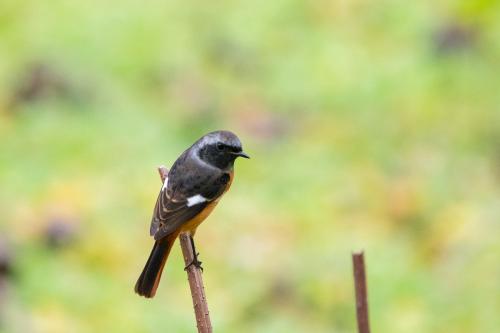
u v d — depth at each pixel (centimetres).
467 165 1480
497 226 1271
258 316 1213
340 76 1705
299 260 1287
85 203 1369
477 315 1146
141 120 1555
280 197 1423
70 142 1491
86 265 1277
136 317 1194
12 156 1466
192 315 1198
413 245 1325
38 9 1842
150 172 1440
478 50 1711
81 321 1182
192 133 1543
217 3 1908
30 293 1202
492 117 1580
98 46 1736
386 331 1178
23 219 1328
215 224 1353
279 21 1869
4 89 1602
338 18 1883
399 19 1845
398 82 1670
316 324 1204
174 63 1719
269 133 1552
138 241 1319
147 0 1883
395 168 1491
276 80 1705
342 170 1482
